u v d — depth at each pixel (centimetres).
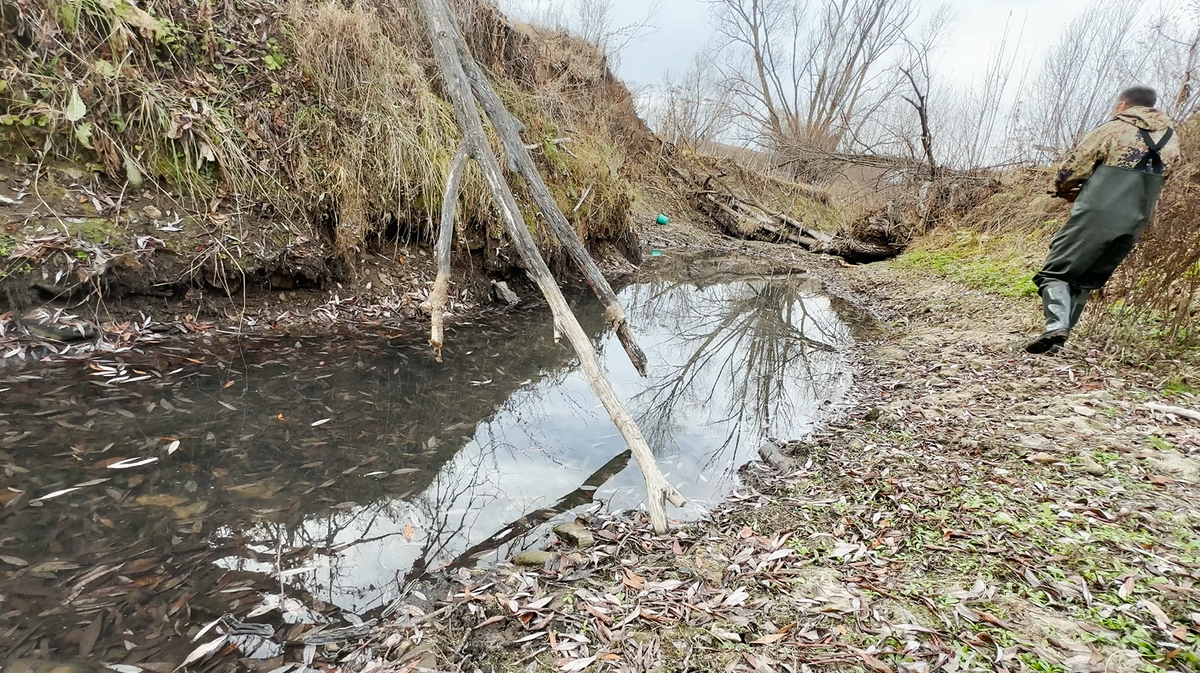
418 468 306
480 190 630
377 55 596
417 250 589
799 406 422
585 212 871
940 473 273
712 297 865
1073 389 354
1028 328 502
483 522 264
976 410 345
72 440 280
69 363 348
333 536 243
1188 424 296
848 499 263
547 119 885
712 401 440
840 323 700
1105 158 363
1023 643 162
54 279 360
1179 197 395
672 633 182
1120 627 166
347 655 181
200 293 429
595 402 425
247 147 484
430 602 206
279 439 314
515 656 176
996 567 198
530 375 463
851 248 1244
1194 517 216
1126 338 414
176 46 470
